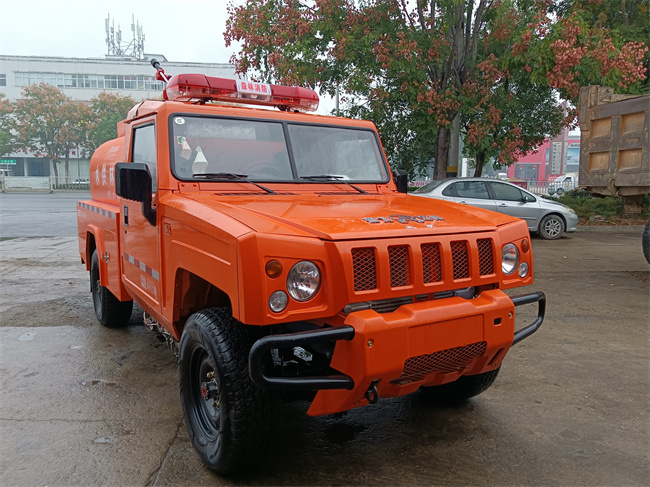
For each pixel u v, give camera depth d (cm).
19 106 5278
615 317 625
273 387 249
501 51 1489
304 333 250
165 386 430
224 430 281
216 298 347
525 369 464
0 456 320
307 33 1342
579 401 400
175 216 327
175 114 364
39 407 389
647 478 298
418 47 1301
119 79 6384
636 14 1616
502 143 1591
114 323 586
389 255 276
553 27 1321
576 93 1357
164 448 332
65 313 659
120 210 460
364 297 263
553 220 1277
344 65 1398
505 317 302
